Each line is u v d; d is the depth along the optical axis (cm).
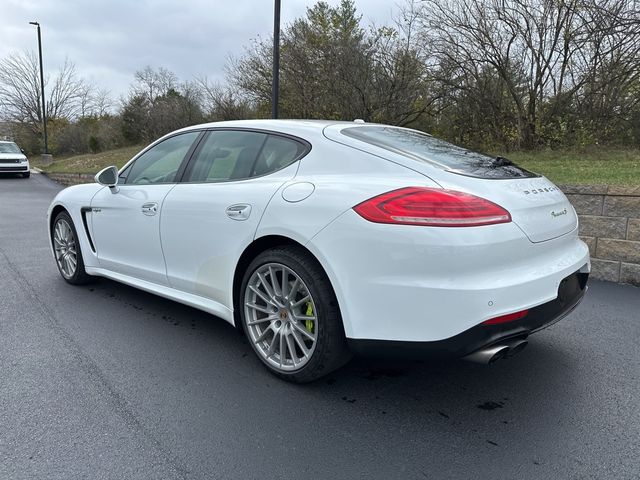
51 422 247
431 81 1374
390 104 1361
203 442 233
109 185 394
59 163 2862
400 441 236
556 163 923
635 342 347
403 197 239
